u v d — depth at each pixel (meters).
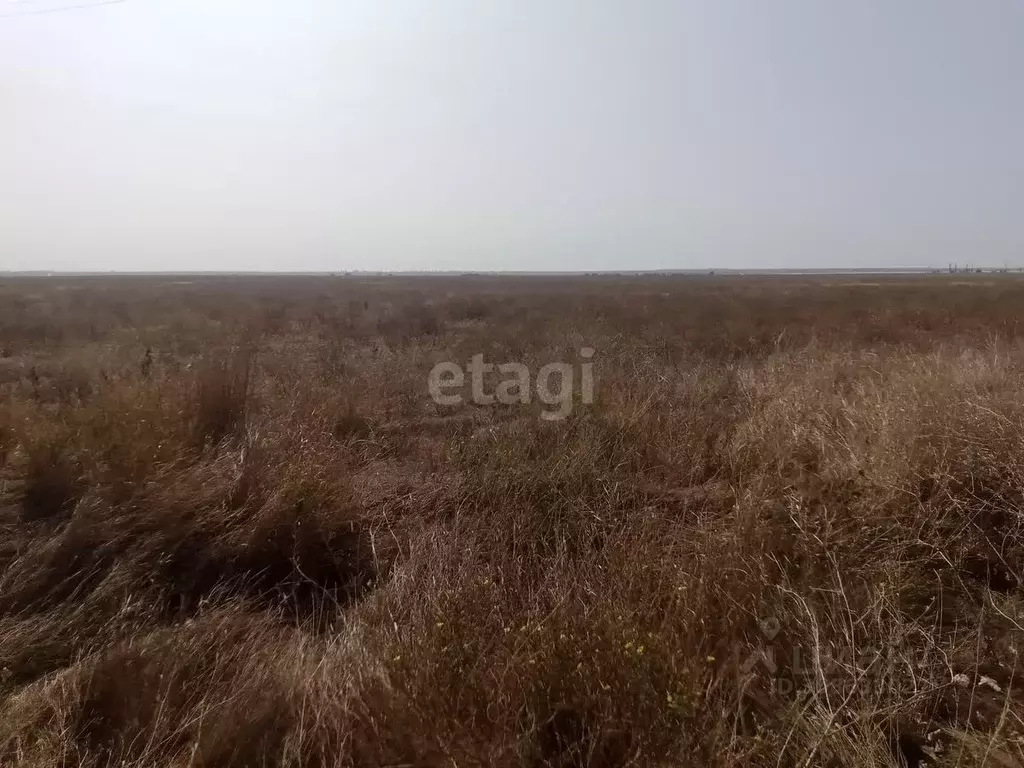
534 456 5.29
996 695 2.69
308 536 4.21
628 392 6.65
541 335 13.43
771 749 2.27
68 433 5.23
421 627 2.78
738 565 3.20
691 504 4.68
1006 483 4.06
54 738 2.46
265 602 3.72
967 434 4.42
